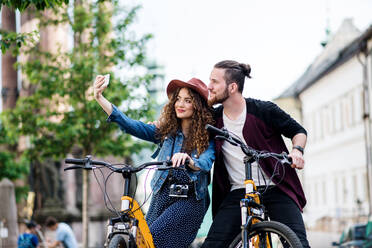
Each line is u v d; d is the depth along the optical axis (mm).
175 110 5270
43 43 28172
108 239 4328
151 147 17609
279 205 4938
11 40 7469
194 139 5086
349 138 31234
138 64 16453
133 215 4523
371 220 15867
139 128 5258
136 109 15969
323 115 35406
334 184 34000
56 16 17141
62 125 16922
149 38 16656
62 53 17391
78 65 16562
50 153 17672
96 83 5055
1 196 17234
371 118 26578
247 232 4363
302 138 4973
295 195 5020
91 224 29891
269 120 5047
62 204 29750
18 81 34562
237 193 5035
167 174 5008
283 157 4707
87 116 16766
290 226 4844
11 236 17016
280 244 4355
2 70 34594
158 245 4770
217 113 5246
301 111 38969
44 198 29641
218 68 5066
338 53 30953
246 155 4613
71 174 30297
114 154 17422
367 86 26969
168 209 4918
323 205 36094
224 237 4941
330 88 33625
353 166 30656
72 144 17500
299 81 39125
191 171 4816
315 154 37469
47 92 17125
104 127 16828
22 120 17609
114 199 30859
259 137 5012
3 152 31359
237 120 5043
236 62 5102
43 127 17297
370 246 15523
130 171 4496
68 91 16781
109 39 16734
